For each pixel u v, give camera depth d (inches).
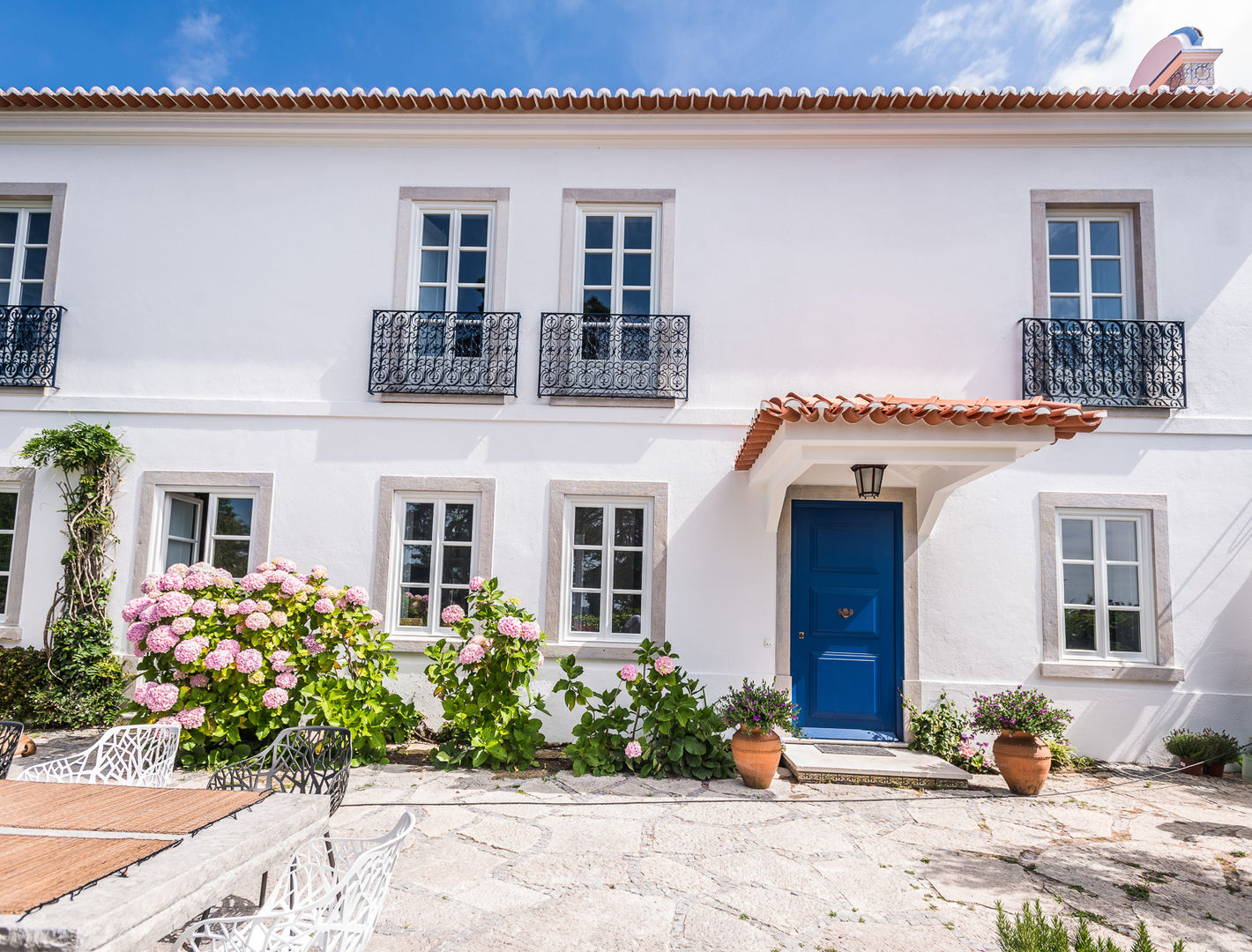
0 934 60.4
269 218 287.6
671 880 150.4
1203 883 153.6
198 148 290.8
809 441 197.5
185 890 73.0
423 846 165.0
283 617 224.4
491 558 270.5
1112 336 269.4
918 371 272.7
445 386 276.1
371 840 104.8
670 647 258.4
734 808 197.0
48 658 259.9
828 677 269.0
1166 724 252.7
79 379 282.5
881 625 270.1
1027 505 266.1
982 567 265.0
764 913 136.3
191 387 281.6
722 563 266.7
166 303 285.1
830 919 134.4
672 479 271.0
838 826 184.7
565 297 281.0
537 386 276.5
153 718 217.0
